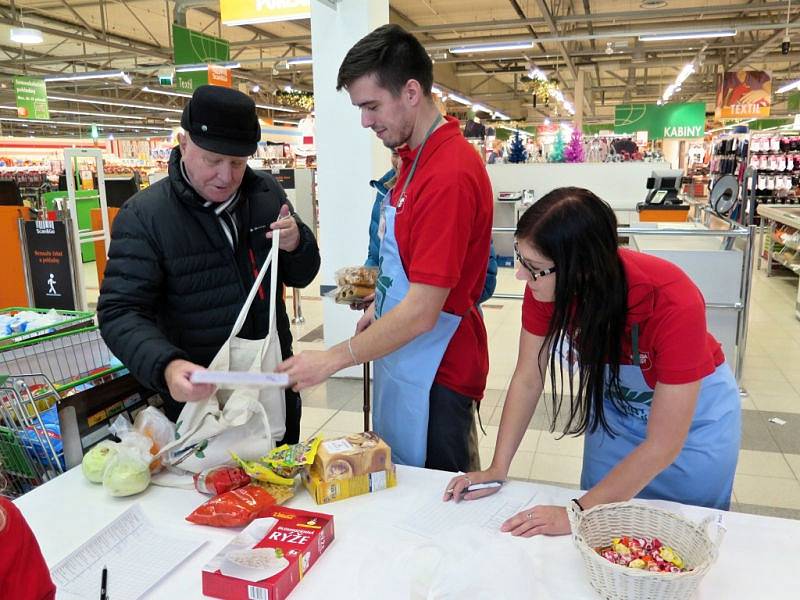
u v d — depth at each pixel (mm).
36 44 14336
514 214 8578
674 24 13969
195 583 1194
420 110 1599
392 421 1814
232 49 15055
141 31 13516
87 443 1754
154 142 21125
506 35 15281
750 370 4816
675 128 16250
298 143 17156
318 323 6535
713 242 4645
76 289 5234
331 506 1446
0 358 2041
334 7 4395
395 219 1655
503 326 6207
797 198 11695
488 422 3977
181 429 1532
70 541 1350
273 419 1628
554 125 20375
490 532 1317
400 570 1160
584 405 1421
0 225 6340
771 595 1121
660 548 1153
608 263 1229
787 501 3000
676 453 1299
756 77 14609
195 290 1753
